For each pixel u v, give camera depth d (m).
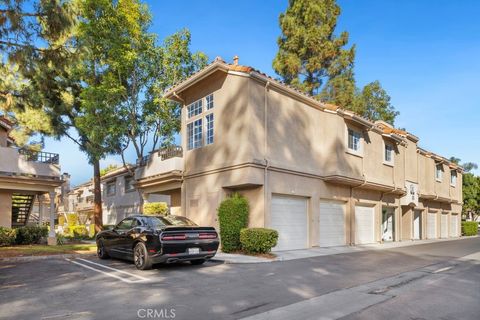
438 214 31.78
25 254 13.91
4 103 15.61
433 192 29.25
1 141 19.52
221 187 15.52
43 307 6.50
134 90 21.34
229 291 7.73
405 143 24.55
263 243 13.36
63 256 13.92
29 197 21.83
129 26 20.41
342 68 32.91
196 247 10.75
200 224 16.50
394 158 23.47
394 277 9.77
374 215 22.02
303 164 16.89
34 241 19.25
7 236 17.59
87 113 20.34
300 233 16.62
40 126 22.69
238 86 15.20
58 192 39.81
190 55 21.94
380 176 21.44
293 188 16.14
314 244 17.02
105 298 7.13
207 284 8.45
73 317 5.91
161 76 21.69
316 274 9.99
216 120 16.11
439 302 7.01
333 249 16.92
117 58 19.98
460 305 6.80
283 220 15.84
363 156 19.91
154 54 21.28
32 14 12.24
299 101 17.19
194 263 11.75
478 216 58.53
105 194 35.00
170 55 21.20
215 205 15.75
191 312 6.18
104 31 19.80
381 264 12.29
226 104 15.66
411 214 26.47
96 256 14.11
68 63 13.53
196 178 17.05
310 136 17.56
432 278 9.66
